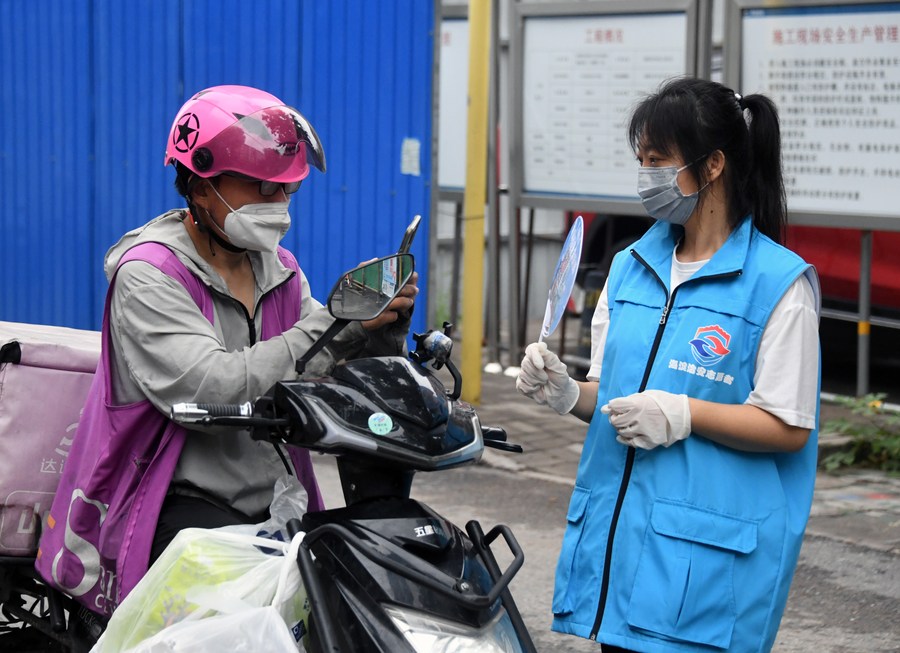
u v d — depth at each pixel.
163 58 8.80
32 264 9.72
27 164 9.67
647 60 8.78
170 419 2.98
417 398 2.64
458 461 2.64
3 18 9.70
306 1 8.34
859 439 7.53
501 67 10.83
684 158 3.00
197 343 2.90
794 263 2.97
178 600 2.67
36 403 3.41
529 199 9.53
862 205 8.11
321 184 8.43
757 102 3.08
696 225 3.09
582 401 3.24
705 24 8.48
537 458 7.51
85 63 9.18
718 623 2.92
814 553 5.86
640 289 3.16
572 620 3.10
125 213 9.12
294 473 3.12
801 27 8.12
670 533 2.94
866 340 8.41
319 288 8.52
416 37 8.10
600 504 3.10
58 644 3.90
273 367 2.85
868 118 8.00
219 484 3.08
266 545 2.71
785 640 4.86
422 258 8.25
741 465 2.98
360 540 2.50
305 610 2.64
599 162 9.13
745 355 2.97
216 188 3.02
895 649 4.78
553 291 3.14
